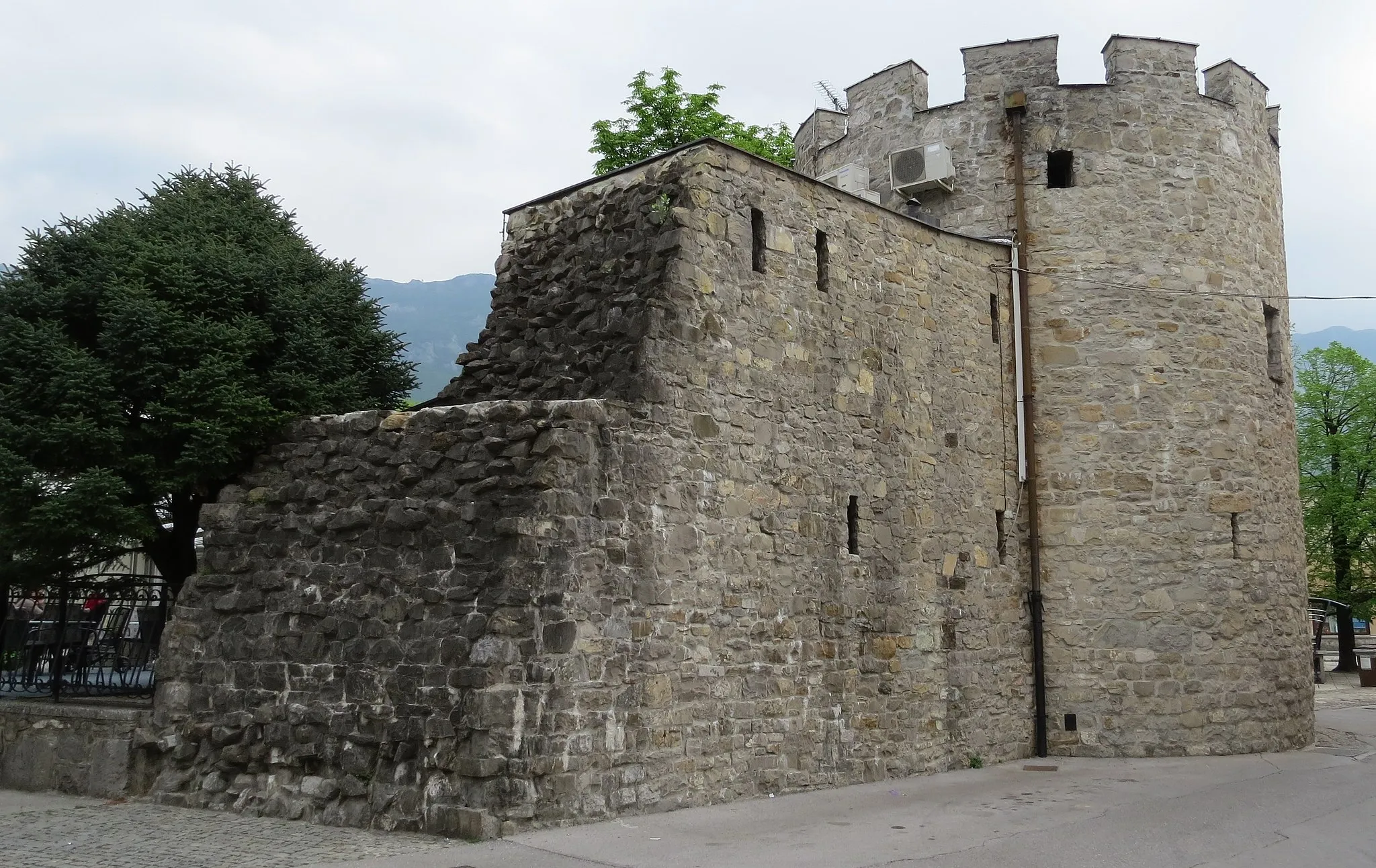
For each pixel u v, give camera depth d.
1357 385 38.28
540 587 9.77
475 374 13.29
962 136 17.02
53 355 12.81
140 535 12.77
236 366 13.23
